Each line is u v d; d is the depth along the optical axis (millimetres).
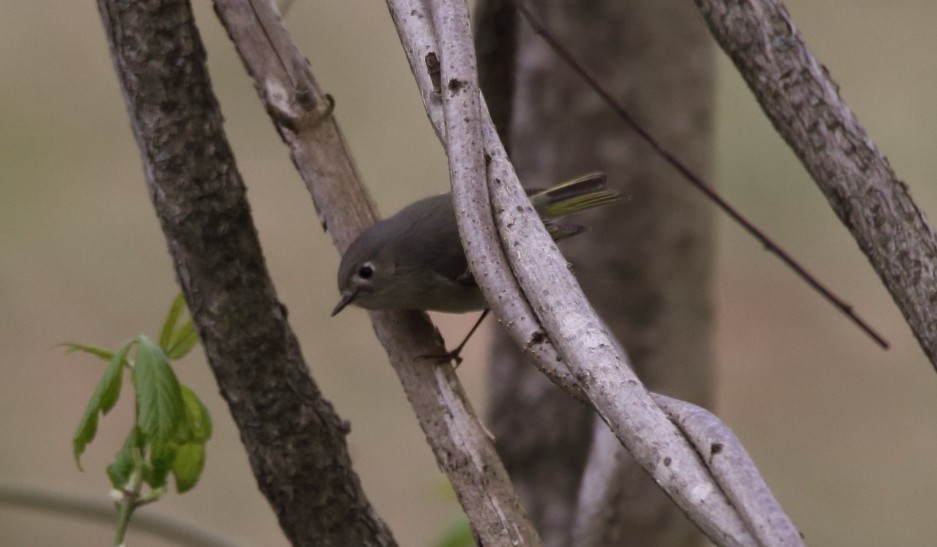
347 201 6633
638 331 9805
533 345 4367
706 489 3730
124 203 16656
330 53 17234
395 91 17156
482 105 4859
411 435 15383
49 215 16469
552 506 9648
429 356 6074
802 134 5082
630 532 9391
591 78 7055
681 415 3926
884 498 15070
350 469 6035
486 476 5582
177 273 5816
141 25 5488
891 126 16766
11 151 16688
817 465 15352
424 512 14977
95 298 16125
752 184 17000
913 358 16125
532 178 9758
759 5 5109
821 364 16109
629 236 9680
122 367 5469
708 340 10070
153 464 5543
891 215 4957
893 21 17500
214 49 16891
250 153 16781
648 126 9547
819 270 16750
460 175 4664
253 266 5785
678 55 9531
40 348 15781
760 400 15953
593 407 4117
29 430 15180
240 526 14867
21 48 17406
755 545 3586
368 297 7180
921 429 15586
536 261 4465
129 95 5613
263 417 5855
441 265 7434
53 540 14688
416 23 5188
